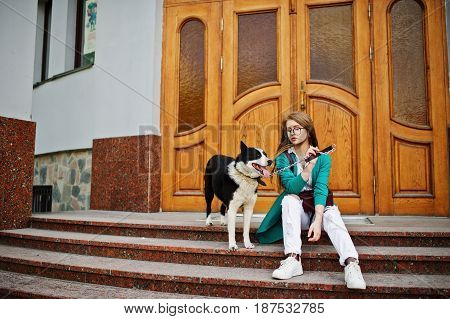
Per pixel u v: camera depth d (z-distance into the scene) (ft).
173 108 12.98
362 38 11.43
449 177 10.55
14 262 8.00
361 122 11.26
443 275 6.42
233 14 12.57
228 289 6.25
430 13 11.02
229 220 7.50
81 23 17.48
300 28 11.91
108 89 13.89
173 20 13.19
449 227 8.20
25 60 11.08
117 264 7.40
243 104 12.26
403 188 10.86
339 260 6.43
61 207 15.87
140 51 13.20
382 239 7.54
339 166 11.29
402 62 11.23
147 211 12.30
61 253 8.57
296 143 7.34
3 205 10.20
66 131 15.83
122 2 13.76
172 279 6.49
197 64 12.92
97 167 13.69
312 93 11.66
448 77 10.78
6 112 10.46
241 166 7.48
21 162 10.66
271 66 12.15
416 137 10.89
